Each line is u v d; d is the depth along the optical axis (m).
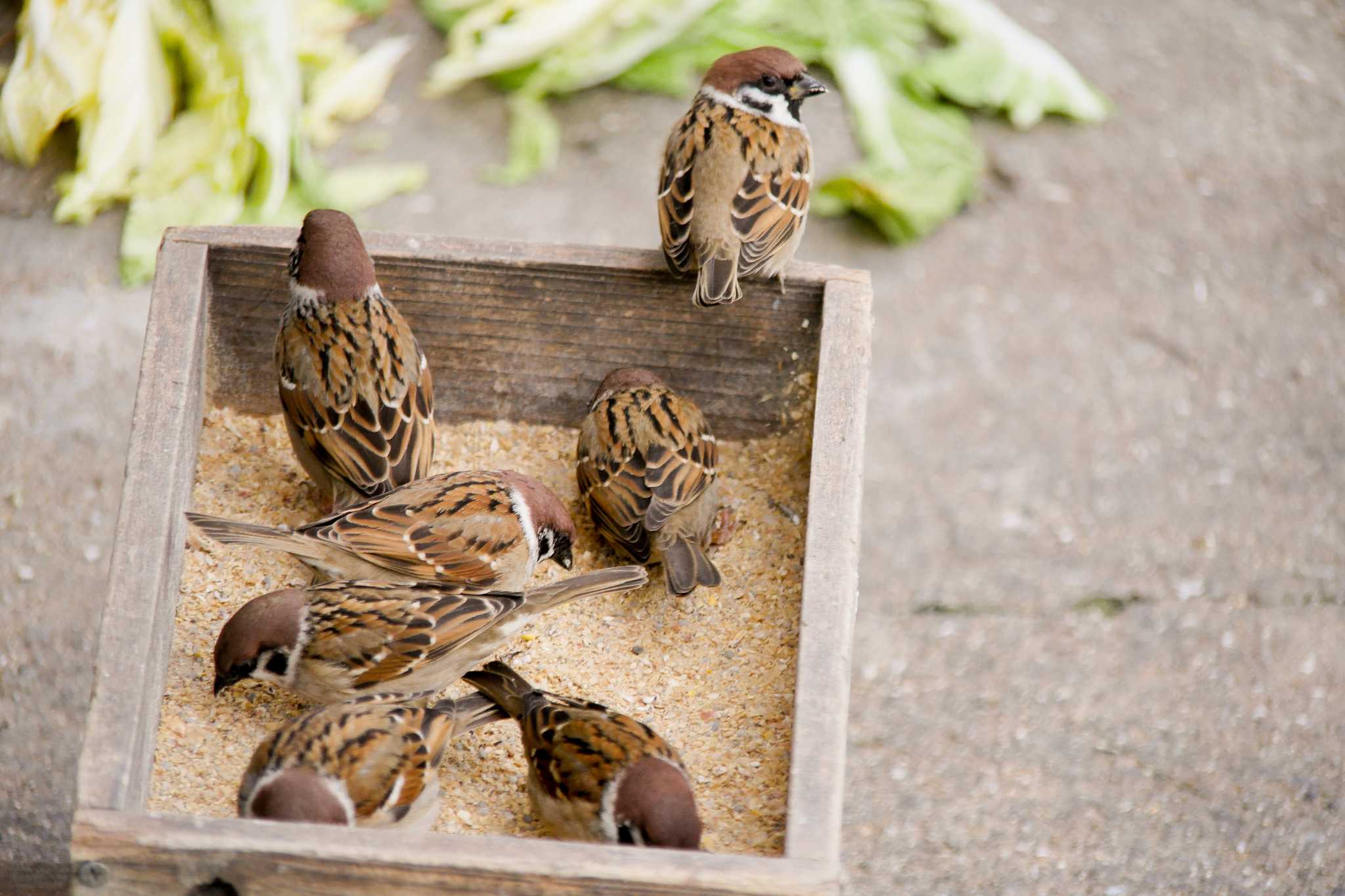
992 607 9.55
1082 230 11.83
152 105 11.22
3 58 12.15
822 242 11.65
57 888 7.71
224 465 6.21
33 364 10.27
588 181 11.78
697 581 5.79
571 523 6.00
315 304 5.96
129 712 4.79
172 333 5.85
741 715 5.43
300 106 11.62
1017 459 10.36
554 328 6.35
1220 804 8.49
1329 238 11.91
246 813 4.65
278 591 5.34
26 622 8.97
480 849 4.21
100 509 9.57
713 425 6.53
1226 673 9.21
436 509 5.68
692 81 12.63
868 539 9.88
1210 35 13.61
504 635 5.46
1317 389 10.88
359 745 4.78
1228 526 10.03
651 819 4.66
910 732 8.86
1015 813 8.45
